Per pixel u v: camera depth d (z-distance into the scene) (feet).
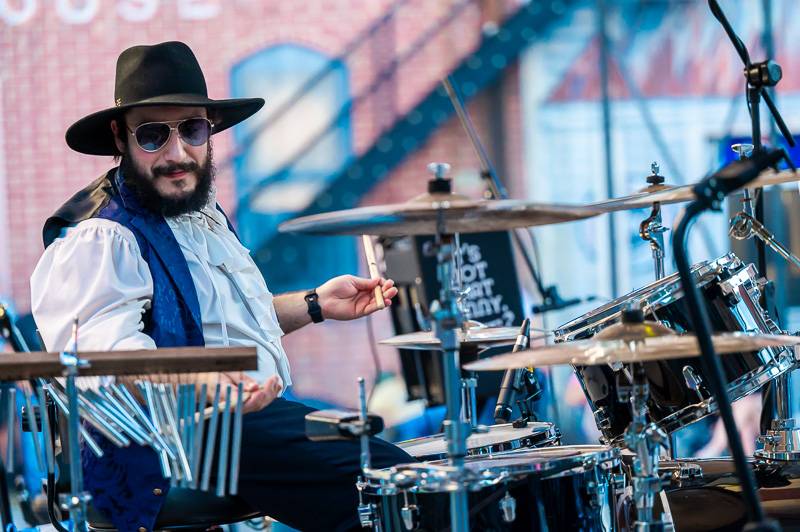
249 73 28.55
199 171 10.08
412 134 28.22
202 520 9.32
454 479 7.86
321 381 27.32
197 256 10.03
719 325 10.48
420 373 18.10
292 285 28.35
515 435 10.09
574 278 27.35
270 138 28.60
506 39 28.14
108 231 9.48
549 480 8.22
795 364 10.59
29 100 27.91
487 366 7.81
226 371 7.28
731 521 9.89
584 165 28.68
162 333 9.53
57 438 9.56
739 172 6.95
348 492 9.34
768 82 10.84
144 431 7.57
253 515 9.54
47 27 27.91
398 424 22.53
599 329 10.44
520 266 26.40
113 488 9.14
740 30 28.09
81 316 9.07
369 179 28.32
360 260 28.43
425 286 16.85
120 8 28.09
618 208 11.35
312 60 28.66
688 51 28.30
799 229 24.14
